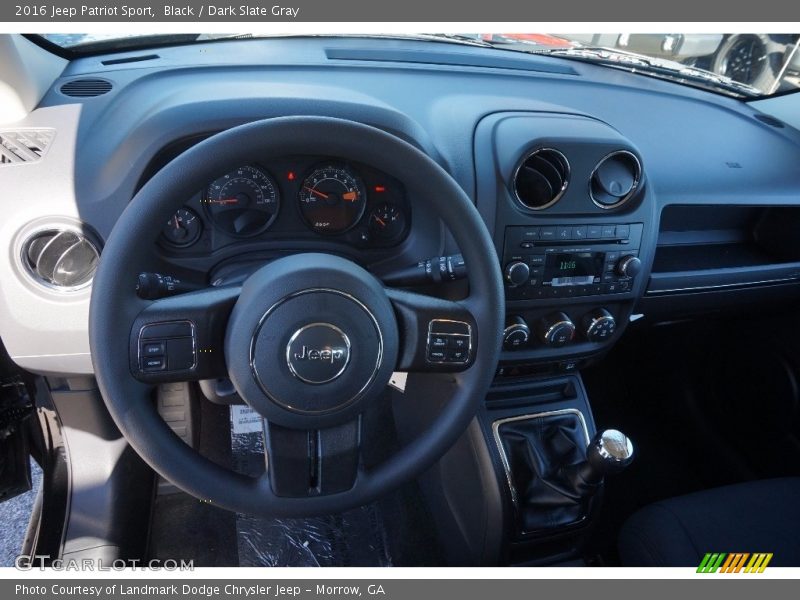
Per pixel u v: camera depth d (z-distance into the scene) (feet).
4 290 3.46
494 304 2.86
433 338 2.84
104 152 3.43
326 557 4.89
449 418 2.95
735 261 4.99
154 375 2.60
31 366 3.81
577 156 3.80
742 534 3.43
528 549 4.49
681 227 5.08
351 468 2.89
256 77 4.21
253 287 2.61
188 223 3.46
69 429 4.49
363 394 2.72
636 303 4.69
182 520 5.01
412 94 4.34
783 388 5.24
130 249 2.45
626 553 3.71
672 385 6.24
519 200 3.86
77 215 3.34
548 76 5.16
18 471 4.50
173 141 3.31
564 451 4.51
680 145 4.77
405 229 3.78
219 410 5.41
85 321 3.60
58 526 4.44
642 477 5.81
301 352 2.57
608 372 6.75
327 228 3.66
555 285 4.11
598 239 4.06
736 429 5.71
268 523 5.06
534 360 4.42
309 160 3.44
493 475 4.32
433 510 5.17
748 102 5.88
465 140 3.92
